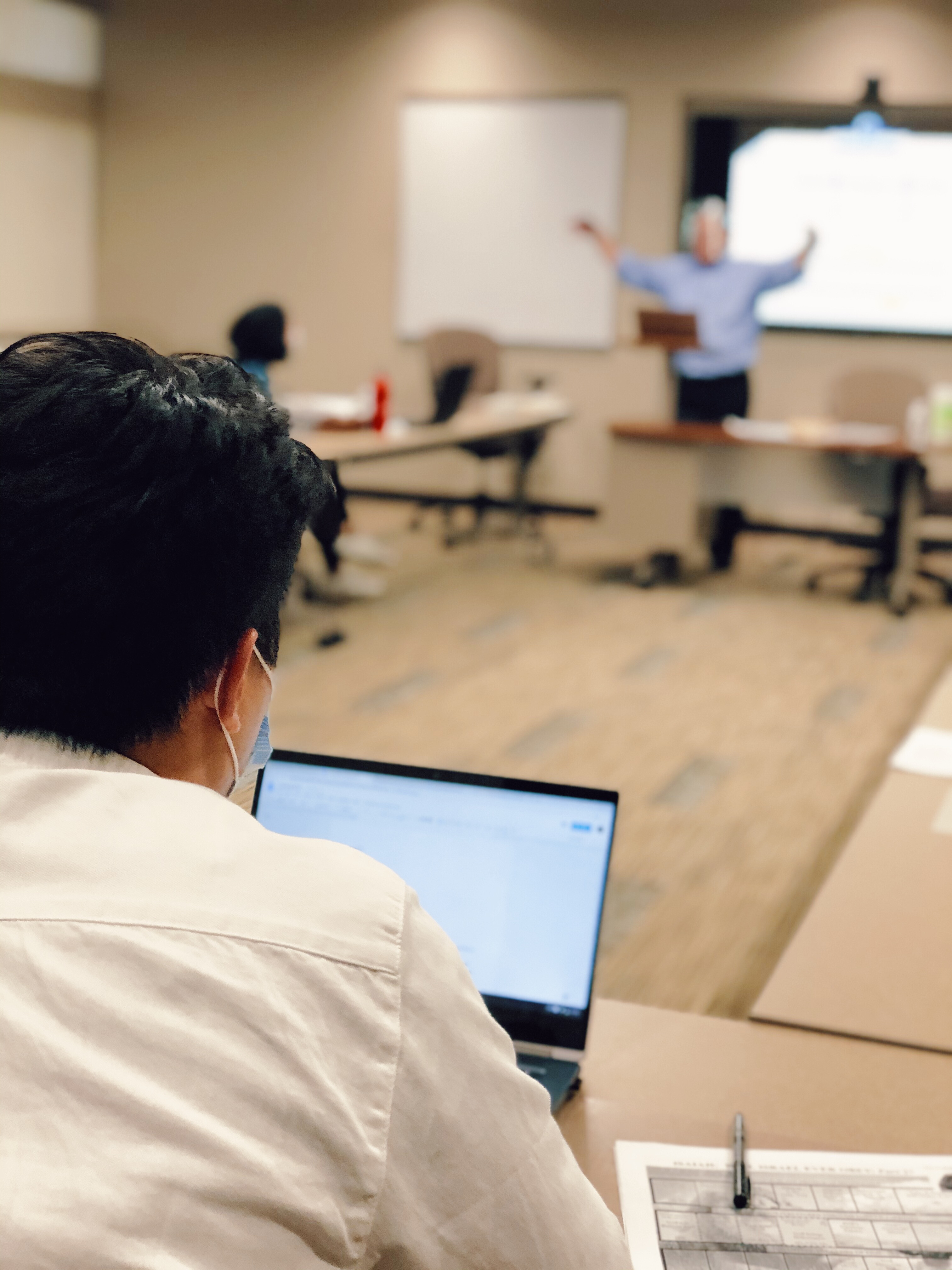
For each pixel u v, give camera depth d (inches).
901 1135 40.3
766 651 195.0
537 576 241.9
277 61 300.0
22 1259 16.4
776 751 152.9
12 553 20.5
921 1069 44.4
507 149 287.1
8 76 286.7
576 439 294.2
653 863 123.0
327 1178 18.9
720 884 118.9
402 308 301.3
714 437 215.8
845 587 240.1
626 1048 45.3
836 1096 42.4
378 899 21.0
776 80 268.4
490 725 158.9
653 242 280.8
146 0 305.9
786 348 277.6
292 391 313.4
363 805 43.7
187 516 21.2
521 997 42.6
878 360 272.5
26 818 20.1
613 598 226.2
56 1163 17.3
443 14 286.5
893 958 52.8
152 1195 17.4
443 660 186.5
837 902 58.1
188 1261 17.3
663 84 274.7
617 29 275.4
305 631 200.1
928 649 198.1
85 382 21.1
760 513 281.3
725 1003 98.0
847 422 232.7
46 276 308.0
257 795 44.2
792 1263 33.4
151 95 310.7
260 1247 18.0
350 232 302.4
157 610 21.3
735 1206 35.7
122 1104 17.8
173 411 21.4
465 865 43.1
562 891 42.5
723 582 240.5
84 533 20.6
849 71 263.9
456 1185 20.3
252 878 20.5
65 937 18.9
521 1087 21.5
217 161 309.3
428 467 307.4
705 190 280.8
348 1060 19.5
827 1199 36.0
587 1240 21.8
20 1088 17.7
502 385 296.5
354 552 244.4
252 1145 18.3
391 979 20.2
